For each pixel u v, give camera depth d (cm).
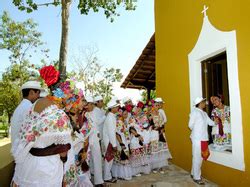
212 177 577
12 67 2425
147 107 683
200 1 624
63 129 262
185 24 704
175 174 658
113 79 2869
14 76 2427
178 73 742
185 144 702
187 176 634
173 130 770
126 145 614
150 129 677
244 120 470
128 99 645
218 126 566
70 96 327
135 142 641
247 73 462
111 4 1088
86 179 424
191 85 664
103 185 554
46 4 916
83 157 423
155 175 651
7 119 3111
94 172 543
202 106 579
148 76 1210
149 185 568
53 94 304
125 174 607
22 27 2375
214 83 650
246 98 464
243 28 473
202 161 620
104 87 2820
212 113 582
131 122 645
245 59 467
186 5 698
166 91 816
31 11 909
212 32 570
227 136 557
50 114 262
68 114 350
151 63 1075
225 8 526
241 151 475
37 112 269
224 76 657
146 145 659
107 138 586
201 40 616
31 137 258
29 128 262
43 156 260
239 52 483
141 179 617
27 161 263
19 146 261
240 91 479
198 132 564
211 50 573
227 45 516
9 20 2373
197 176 577
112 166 622
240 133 478
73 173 324
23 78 2416
